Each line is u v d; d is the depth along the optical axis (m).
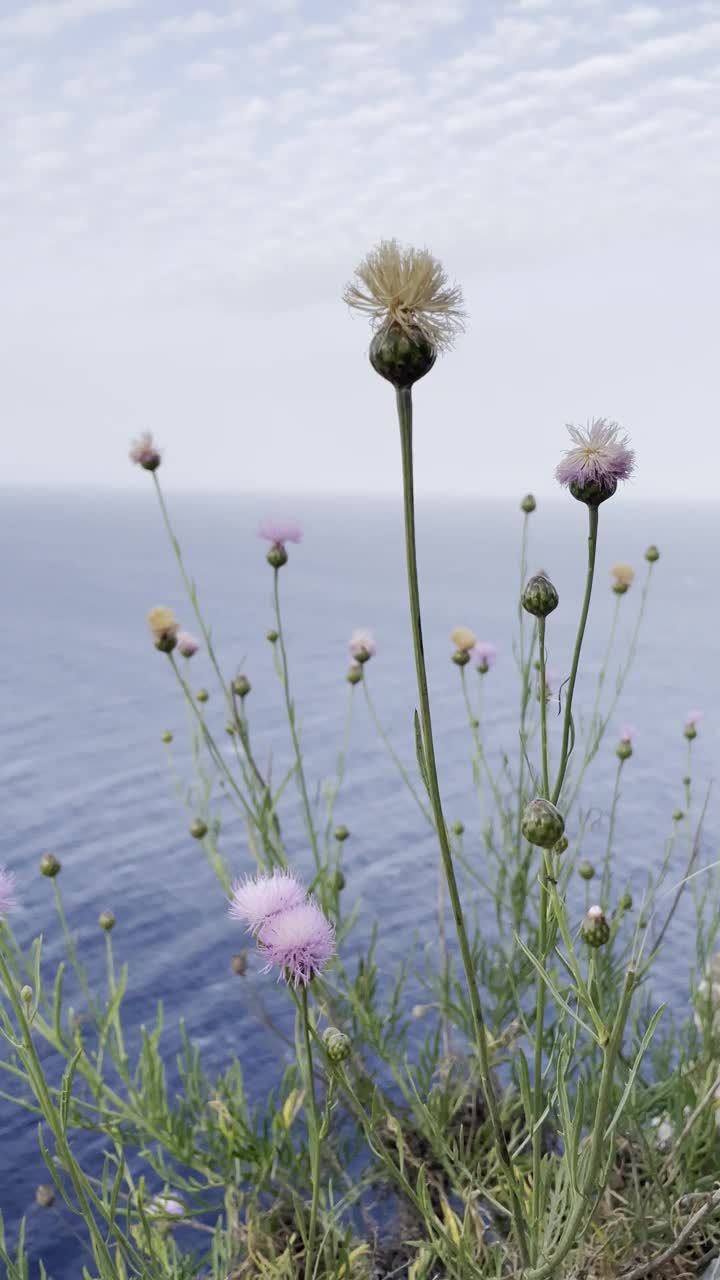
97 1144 12.38
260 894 1.87
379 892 25.34
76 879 29.09
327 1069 1.93
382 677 69.44
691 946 15.61
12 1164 12.99
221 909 25.44
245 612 106.56
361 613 108.88
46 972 21.16
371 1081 3.45
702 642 89.00
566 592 139.00
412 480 1.32
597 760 42.84
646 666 73.56
